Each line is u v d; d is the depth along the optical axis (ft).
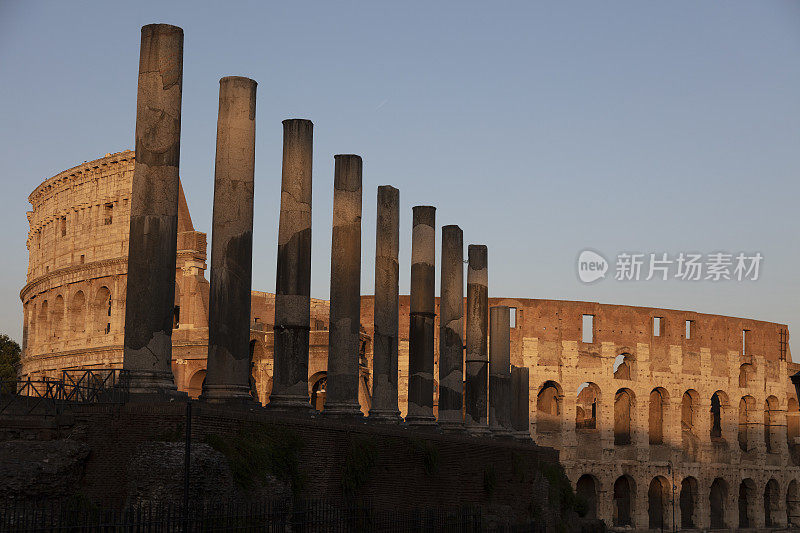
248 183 144.25
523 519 195.93
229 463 113.50
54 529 87.40
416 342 200.54
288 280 158.10
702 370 419.54
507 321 255.70
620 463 394.32
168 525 93.40
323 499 132.26
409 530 139.33
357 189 175.01
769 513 447.01
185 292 332.19
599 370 396.78
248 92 146.10
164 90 130.93
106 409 111.96
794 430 460.14
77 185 368.89
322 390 349.00
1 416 110.73
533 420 384.88
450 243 220.23
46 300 382.42
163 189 128.98
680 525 402.31
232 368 138.51
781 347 447.83
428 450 160.15
